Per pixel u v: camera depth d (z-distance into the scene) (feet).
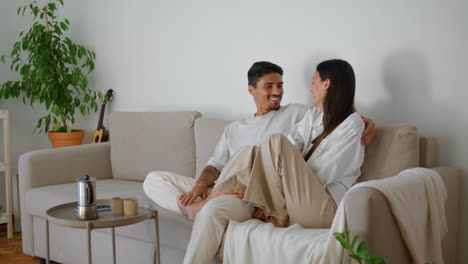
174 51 11.87
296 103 9.21
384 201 5.90
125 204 7.26
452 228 8.07
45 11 12.85
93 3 13.38
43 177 10.36
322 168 7.35
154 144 10.68
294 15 9.89
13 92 13.12
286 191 6.95
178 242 7.93
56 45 13.67
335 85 7.77
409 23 8.55
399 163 7.63
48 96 12.35
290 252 6.32
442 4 8.21
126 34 12.77
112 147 11.34
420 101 8.54
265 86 8.71
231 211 7.12
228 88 11.00
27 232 10.34
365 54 9.05
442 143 8.39
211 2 11.12
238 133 8.99
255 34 10.48
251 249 6.72
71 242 9.63
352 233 5.81
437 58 8.32
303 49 9.81
